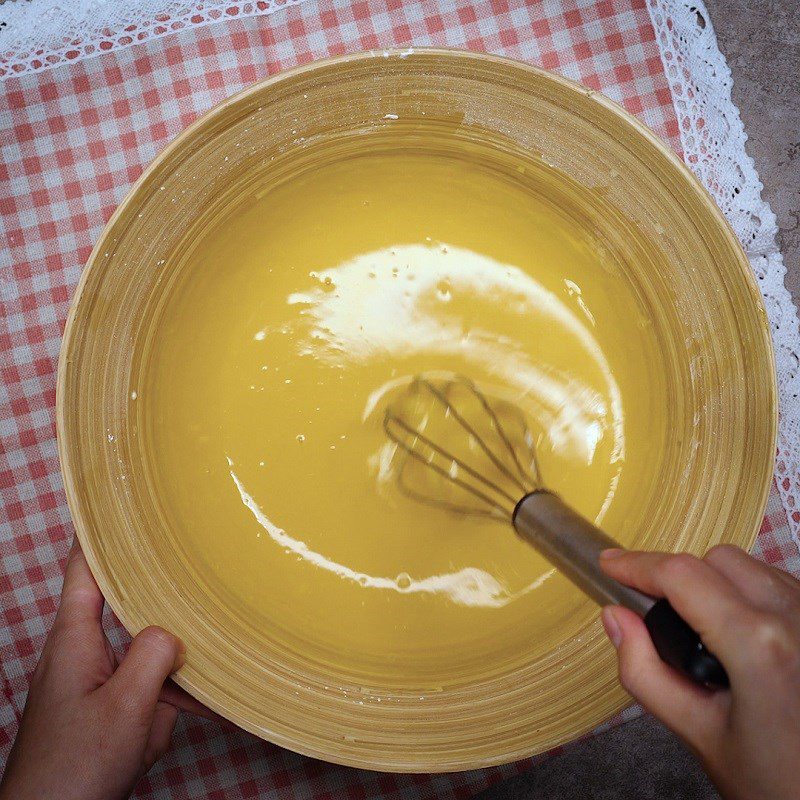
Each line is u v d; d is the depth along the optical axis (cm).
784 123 59
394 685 48
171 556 48
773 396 45
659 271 49
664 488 50
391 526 50
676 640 38
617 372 51
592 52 57
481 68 47
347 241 51
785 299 56
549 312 52
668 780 57
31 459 56
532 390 51
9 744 55
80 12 57
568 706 46
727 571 40
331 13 57
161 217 47
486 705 47
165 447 50
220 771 55
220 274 50
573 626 49
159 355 49
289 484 50
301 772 56
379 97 48
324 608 50
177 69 57
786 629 37
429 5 57
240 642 48
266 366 51
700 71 57
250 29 57
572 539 40
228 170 48
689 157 57
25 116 57
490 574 50
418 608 50
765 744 37
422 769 45
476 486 51
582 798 57
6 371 56
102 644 50
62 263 56
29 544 56
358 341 51
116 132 57
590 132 47
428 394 51
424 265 52
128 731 46
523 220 52
